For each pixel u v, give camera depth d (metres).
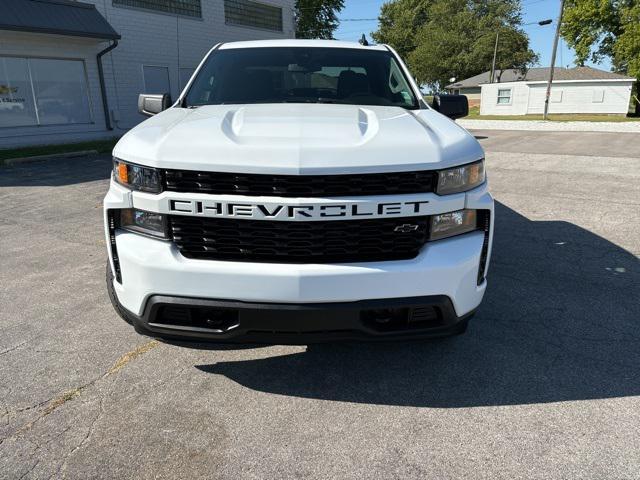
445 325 2.39
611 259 4.63
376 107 3.17
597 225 5.78
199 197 2.19
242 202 2.16
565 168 10.16
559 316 3.48
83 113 16.03
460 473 2.08
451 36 56.78
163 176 2.24
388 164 2.19
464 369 2.84
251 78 3.62
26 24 13.09
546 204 6.86
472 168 2.39
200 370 2.83
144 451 2.19
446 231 2.35
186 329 2.32
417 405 2.52
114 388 2.65
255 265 2.21
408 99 3.49
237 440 2.27
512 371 2.81
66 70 15.34
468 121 29.55
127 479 2.04
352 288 2.20
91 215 6.37
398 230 2.26
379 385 2.69
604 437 2.28
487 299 3.76
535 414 2.45
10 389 2.63
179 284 2.24
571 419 2.40
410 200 2.22
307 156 2.16
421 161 2.23
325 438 2.29
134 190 2.34
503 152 13.26
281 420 2.41
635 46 35.94
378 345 3.10
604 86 37.56
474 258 2.36
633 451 2.19
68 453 2.17
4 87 13.95
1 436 2.27
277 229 2.20
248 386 2.68
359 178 2.18
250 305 2.21
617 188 7.95
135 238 2.35
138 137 2.47
